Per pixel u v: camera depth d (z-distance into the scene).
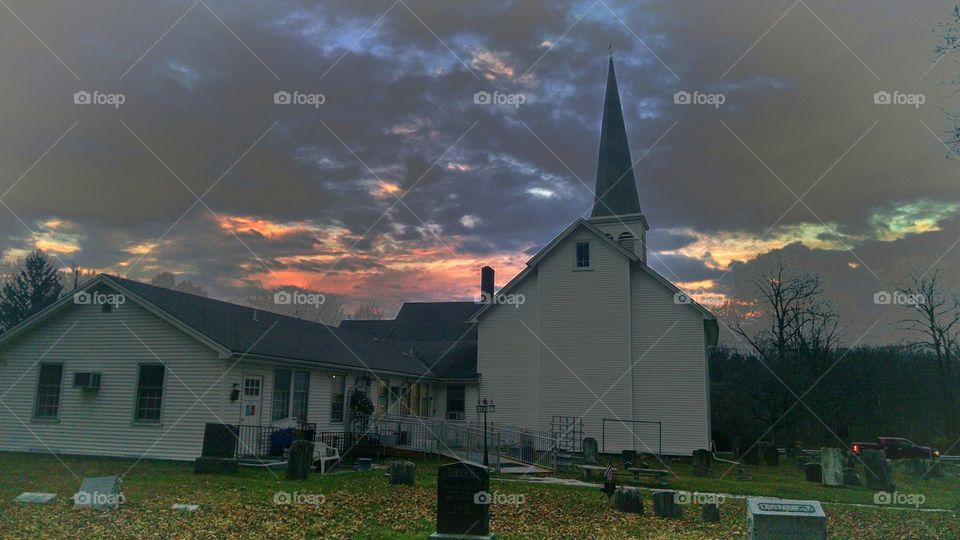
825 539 9.69
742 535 12.37
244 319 25.44
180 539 10.70
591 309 31.61
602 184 42.50
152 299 22.30
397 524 12.40
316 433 24.67
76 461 20.50
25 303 47.12
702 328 30.61
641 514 14.59
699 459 24.55
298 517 12.66
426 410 34.72
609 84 44.03
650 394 30.59
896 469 30.36
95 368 22.66
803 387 49.09
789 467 29.80
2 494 13.99
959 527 14.00
